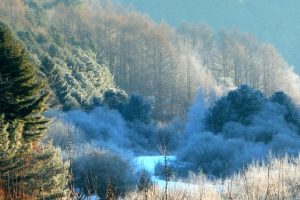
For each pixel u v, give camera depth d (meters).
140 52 155.62
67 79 108.19
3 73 40.75
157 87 144.00
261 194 22.50
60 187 28.88
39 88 42.66
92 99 107.62
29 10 155.75
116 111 100.06
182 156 65.50
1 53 40.84
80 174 43.19
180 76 142.62
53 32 144.75
